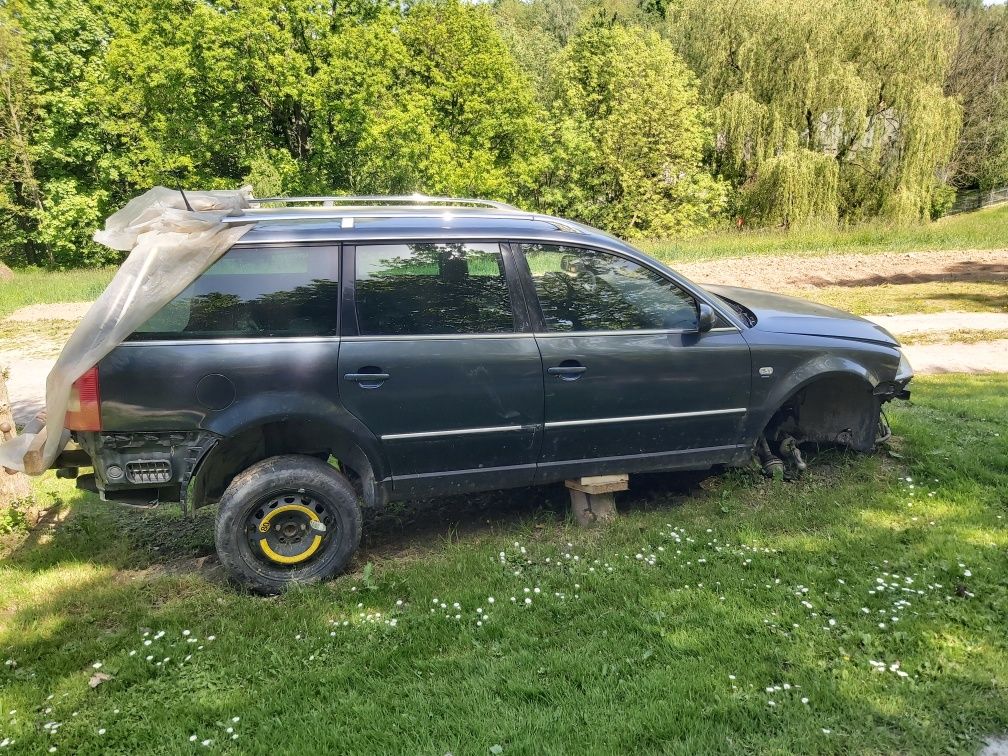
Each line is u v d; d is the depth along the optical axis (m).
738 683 3.00
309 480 3.88
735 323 4.67
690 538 4.35
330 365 3.90
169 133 26.33
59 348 11.64
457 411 4.12
